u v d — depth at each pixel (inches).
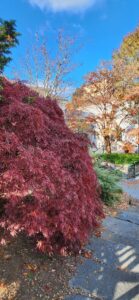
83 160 108.0
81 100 533.3
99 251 133.6
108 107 555.2
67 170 99.9
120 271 116.6
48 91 492.1
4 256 111.5
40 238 103.7
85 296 97.7
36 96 141.0
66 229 92.3
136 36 702.5
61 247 104.1
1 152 88.4
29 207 88.5
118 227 173.5
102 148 581.0
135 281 110.0
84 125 531.8
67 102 539.2
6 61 111.0
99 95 538.3
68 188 92.3
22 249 118.1
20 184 84.3
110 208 218.1
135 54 687.7
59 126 123.1
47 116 127.6
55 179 89.4
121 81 529.3
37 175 86.4
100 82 529.3
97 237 150.4
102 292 101.1
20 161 87.4
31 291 96.0
